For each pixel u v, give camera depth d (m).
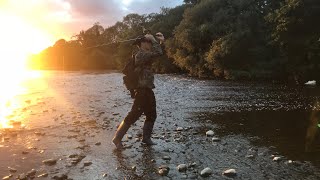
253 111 12.70
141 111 7.57
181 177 5.46
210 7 45.53
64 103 16.78
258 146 7.36
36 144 7.91
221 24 42.22
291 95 18.98
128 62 7.75
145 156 6.75
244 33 37.62
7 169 6.03
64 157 6.77
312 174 5.42
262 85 28.00
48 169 6.02
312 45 29.83
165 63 55.09
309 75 30.89
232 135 8.54
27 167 6.16
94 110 13.84
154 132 9.06
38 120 11.44
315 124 9.74
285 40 31.38
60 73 66.25
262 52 37.38
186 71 53.38
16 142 8.15
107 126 10.12
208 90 23.33
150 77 7.66
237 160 6.34
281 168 5.79
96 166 6.15
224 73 38.59
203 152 6.96
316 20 29.50
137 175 5.61
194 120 10.90
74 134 9.02
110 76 49.22
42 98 19.55
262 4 42.12
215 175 5.52
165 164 6.18
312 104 14.50
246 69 37.94
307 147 7.20
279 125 9.78
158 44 7.81
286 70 34.09
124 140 8.18
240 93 20.77
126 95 20.58
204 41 43.97
